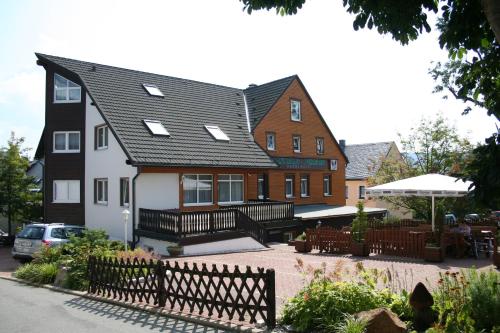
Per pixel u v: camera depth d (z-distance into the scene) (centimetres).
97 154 2255
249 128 2823
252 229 2056
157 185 2094
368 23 796
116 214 2120
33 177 2650
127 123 2170
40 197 2619
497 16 574
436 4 761
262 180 2862
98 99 2217
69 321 873
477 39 755
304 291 809
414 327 714
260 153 2627
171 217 1833
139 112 2302
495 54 764
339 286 788
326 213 2719
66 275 1226
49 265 1335
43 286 1254
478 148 634
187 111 2570
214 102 2870
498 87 785
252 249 1991
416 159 2917
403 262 1501
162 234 1870
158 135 2202
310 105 3262
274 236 2395
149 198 2062
